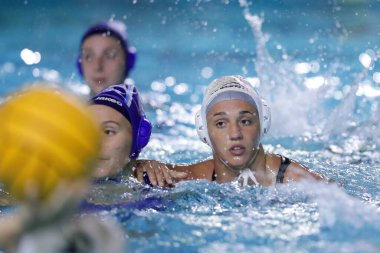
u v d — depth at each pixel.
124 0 32.56
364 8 30.45
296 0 31.97
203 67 23.56
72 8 31.48
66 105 4.98
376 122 16.31
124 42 15.91
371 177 11.75
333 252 7.34
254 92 10.71
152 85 21.50
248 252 7.36
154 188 10.34
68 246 5.04
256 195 10.02
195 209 9.29
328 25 28.11
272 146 14.97
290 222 8.54
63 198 4.82
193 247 7.55
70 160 4.90
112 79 15.48
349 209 8.86
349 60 22.98
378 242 7.70
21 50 25.48
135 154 10.91
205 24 29.06
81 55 15.80
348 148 14.75
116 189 10.09
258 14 30.19
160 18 29.91
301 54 23.81
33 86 5.30
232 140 10.27
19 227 4.91
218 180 10.87
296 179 10.76
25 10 31.09
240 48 25.64
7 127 4.89
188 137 15.96
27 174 4.84
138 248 7.53
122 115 10.45
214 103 10.52
